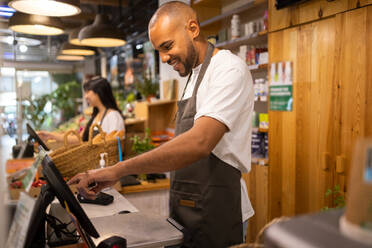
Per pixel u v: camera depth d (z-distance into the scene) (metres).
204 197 1.56
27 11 2.31
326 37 2.49
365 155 0.44
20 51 4.54
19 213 0.86
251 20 3.82
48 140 3.56
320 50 2.54
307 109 2.68
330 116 2.48
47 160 1.06
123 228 1.28
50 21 2.79
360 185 0.45
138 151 3.69
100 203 1.87
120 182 2.85
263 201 3.21
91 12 7.83
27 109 4.58
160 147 1.32
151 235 1.21
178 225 1.31
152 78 6.45
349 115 2.33
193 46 1.59
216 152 1.53
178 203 1.65
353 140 2.31
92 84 3.67
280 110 2.96
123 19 7.61
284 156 2.94
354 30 2.27
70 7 2.34
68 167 2.33
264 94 3.29
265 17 3.14
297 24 2.72
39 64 10.55
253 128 3.44
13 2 2.11
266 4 3.43
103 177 1.31
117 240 1.06
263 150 3.44
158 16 1.56
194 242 1.59
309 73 2.65
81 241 1.25
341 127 2.40
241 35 4.02
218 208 1.56
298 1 2.61
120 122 3.67
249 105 1.55
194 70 1.72
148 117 5.58
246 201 1.74
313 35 2.60
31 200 0.80
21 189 0.90
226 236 1.57
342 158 2.37
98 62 11.52
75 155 2.34
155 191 3.11
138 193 3.04
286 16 2.82
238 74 1.46
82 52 5.94
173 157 1.29
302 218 0.52
